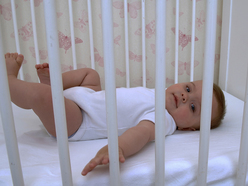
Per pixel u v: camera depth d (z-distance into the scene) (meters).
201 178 0.46
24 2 1.14
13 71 0.71
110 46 0.37
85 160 0.55
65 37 1.21
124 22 1.21
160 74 0.39
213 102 0.80
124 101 0.79
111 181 0.44
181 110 0.81
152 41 1.26
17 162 0.41
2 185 0.47
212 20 0.38
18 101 0.63
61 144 0.40
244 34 1.07
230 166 0.53
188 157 0.55
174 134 0.79
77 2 1.18
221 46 1.25
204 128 0.43
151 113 0.75
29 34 1.18
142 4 1.15
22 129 0.75
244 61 1.08
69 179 0.42
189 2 1.23
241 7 1.08
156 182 0.45
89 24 1.14
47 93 0.62
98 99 0.76
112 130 0.40
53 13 0.35
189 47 1.29
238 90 1.13
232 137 0.68
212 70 0.40
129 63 1.28
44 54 1.21
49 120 0.65
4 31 1.16
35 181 0.47
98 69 1.27
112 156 0.42
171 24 1.25
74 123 0.71
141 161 0.54
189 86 0.87
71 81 0.92
